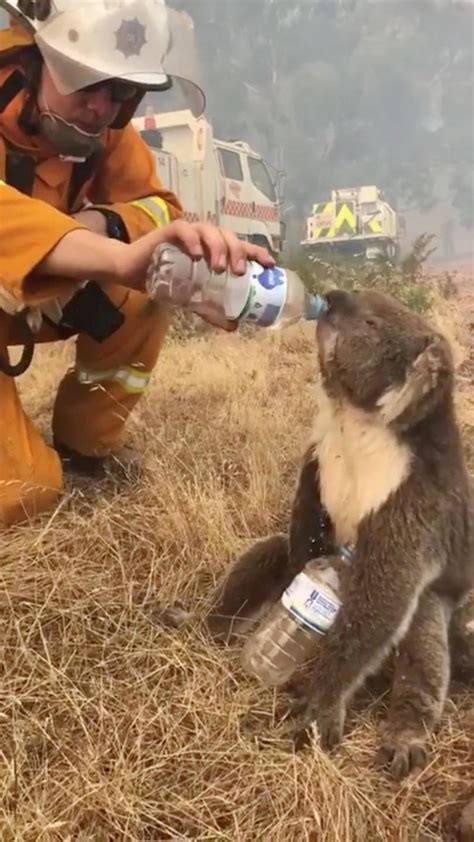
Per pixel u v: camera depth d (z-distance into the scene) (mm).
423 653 904
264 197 4809
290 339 2457
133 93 1043
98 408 1263
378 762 829
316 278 3191
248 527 1197
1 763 744
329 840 711
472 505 975
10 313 1000
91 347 1235
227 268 875
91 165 1121
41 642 894
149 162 1253
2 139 1064
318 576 908
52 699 812
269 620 920
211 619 974
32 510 1121
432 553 906
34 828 682
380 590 878
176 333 2670
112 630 935
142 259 904
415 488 895
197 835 714
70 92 983
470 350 2463
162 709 817
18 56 1028
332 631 883
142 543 1085
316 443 982
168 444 1385
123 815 708
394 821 747
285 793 742
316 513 986
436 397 904
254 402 1687
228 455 1398
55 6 988
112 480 1264
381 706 925
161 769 766
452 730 881
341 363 927
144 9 986
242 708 848
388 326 915
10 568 995
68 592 962
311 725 831
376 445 909
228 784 763
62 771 747
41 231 927
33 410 1691
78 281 976
